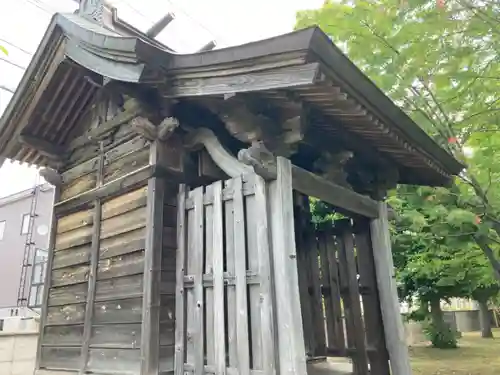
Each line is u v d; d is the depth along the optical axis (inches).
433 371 293.9
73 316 147.0
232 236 114.5
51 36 139.5
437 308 464.1
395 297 146.9
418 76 190.2
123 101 153.6
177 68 110.7
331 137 131.5
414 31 172.1
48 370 148.4
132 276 127.6
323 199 129.3
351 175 164.6
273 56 90.0
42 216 527.2
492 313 849.5
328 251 170.4
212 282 116.0
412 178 177.0
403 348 141.2
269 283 102.0
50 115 167.3
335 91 95.0
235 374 104.0
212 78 106.3
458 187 192.2
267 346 98.7
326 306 166.4
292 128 112.2
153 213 125.2
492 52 171.0
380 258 152.3
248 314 105.3
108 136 154.7
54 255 165.9
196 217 126.0
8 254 550.0
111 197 144.6
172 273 126.6
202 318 116.1
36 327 302.2
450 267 229.3
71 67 151.2
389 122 118.1
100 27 153.2
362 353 151.8
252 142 109.7
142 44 106.0
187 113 135.6
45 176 172.1
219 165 125.8
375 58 193.5
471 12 160.9
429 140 139.4
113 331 128.1
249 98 105.4
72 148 173.6
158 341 117.0
